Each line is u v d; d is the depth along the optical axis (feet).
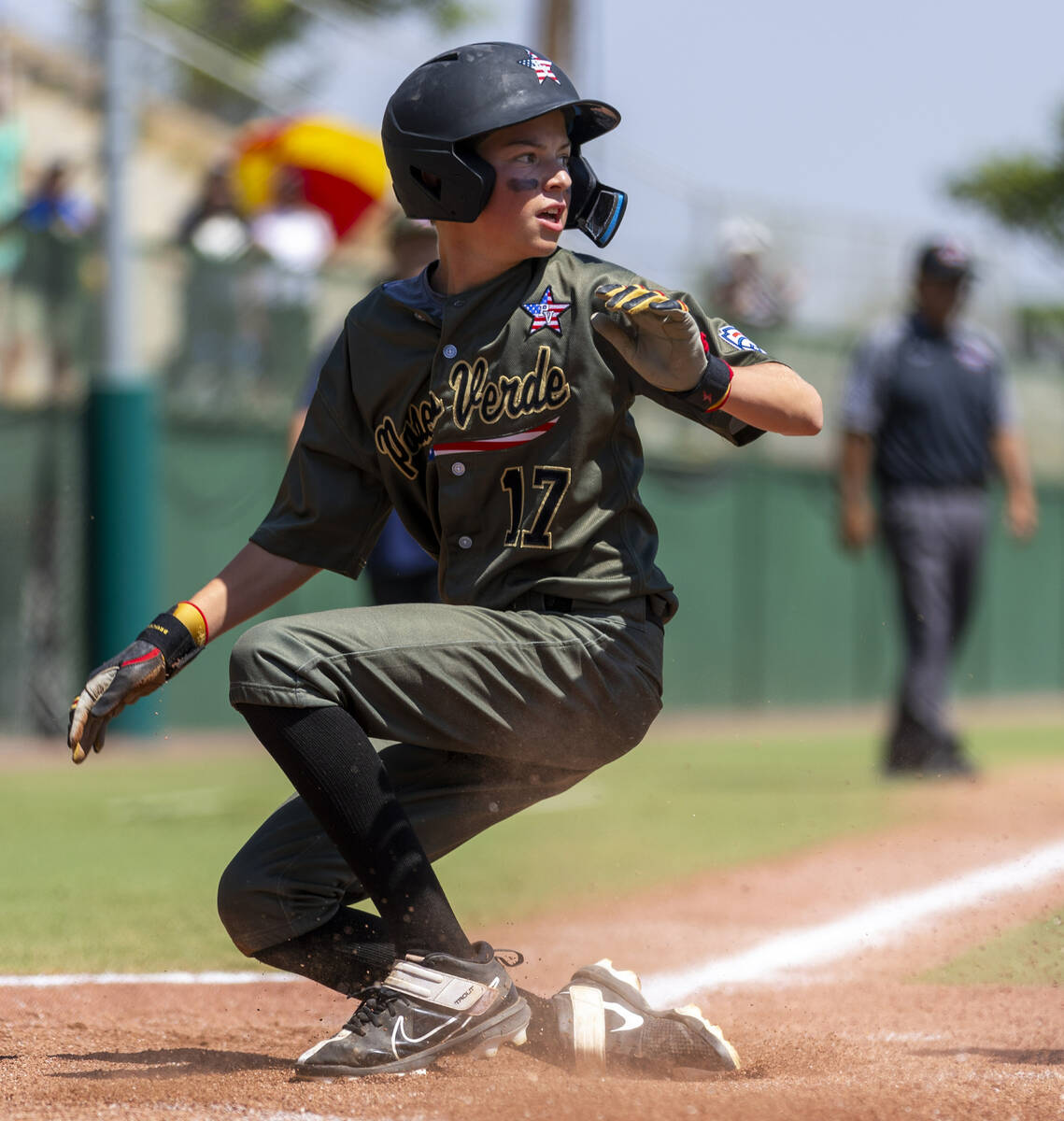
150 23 173.78
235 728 136.67
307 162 146.92
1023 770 106.73
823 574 178.19
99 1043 37.47
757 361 34.40
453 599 34.86
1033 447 200.13
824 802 89.56
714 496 165.58
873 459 97.19
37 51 173.88
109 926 53.78
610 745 34.17
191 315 131.75
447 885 62.54
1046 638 205.67
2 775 105.09
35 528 125.49
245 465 135.33
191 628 35.19
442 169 33.24
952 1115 28.81
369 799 32.04
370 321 35.04
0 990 43.83
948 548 96.32
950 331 96.63
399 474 35.42
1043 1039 37.63
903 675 98.53
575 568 33.91
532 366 33.50
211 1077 32.37
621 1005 34.17
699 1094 30.40
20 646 125.70
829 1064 34.68
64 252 126.62
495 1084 31.01
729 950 49.57
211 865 67.51
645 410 160.86
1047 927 53.31
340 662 32.17
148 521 124.26
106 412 122.93
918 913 55.93
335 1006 42.47
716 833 77.25
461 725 32.81
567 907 57.31
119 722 126.52
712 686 166.09
